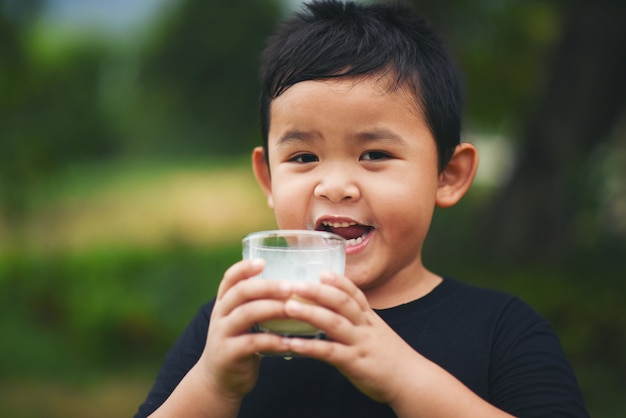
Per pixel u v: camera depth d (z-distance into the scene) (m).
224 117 21.27
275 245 1.56
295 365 1.86
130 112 20.84
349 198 1.80
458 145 2.10
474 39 8.89
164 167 22.14
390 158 1.83
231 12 19.36
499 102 9.95
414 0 7.02
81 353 7.52
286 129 1.85
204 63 19.86
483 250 8.13
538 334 1.86
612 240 8.10
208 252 10.49
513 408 1.75
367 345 1.52
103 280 8.92
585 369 5.82
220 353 1.52
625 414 5.14
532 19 8.88
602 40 7.57
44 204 10.45
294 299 1.48
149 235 13.28
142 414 1.88
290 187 1.85
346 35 1.90
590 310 6.15
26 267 9.33
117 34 19.94
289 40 1.94
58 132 9.93
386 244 1.84
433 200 1.93
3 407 6.00
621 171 8.45
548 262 7.88
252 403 1.84
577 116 7.77
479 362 1.82
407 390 1.55
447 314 1.90
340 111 1.80
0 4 8.87
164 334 7.54
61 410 5.95
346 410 1.79
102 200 16.45
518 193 8.05
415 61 1.91
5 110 9.41
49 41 16.02
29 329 8.31
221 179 20.53
